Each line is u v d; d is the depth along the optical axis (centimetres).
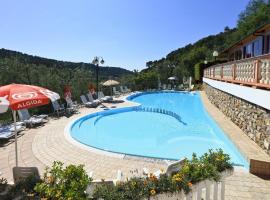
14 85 634
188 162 491
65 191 365
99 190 388
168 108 2398
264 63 891
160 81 4522
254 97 960
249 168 757
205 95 2838
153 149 1234
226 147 1141
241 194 617
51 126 1424
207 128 1612
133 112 2238
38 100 596
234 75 1339
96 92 2670
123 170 790
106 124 1792
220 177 471
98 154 941
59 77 2544
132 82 3878
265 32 1617
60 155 930
